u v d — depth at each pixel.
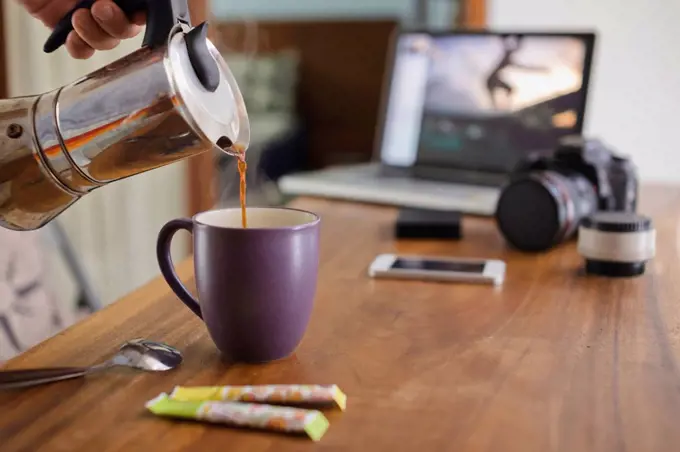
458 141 1.23
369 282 0.75
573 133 1.14
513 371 0.52
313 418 0.44
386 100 1.31
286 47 3.91
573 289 0.72
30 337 1.10
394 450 0.42
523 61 1.19
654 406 0.47
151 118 0.51
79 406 0.47
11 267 1.13
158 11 0.54
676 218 1.05
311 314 0.62
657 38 1.61
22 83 1.75
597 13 1.65
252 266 0.52
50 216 0.59
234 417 0.44
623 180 0.94
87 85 0.53
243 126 0.59
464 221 1.04
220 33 3.91
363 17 3.79
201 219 0.57
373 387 0.50
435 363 0.54
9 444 0.42
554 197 0.84
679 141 1.64
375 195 1.15
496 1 1.72
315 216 0.58
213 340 0.56
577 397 0.48
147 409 0.47
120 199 1.89
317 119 3.93
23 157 0.54
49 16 0.73
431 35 1.27
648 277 0.76
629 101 1.66
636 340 0.58
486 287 0.73
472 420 0.45
